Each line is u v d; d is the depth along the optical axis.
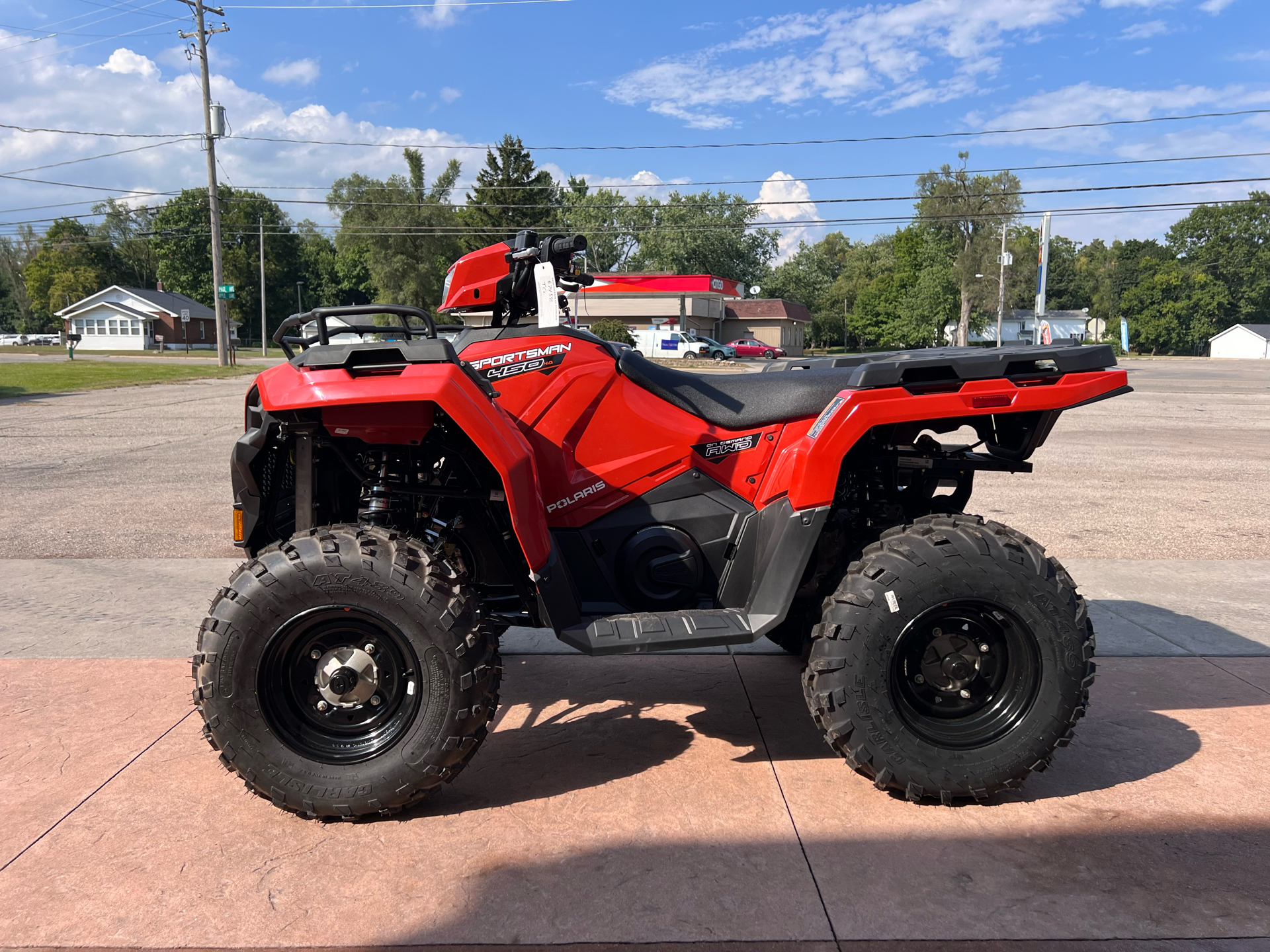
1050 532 6.55
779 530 2.71
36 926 2.04
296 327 2.96
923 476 3.13
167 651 3.98
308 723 2.53
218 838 2.43
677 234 66.31
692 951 1.95
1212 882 2.20
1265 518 7.06
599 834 2.44
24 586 5.04
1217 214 90.25
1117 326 87.00
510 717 3.31
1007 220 64.56
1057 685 2.52
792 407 2.98
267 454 2.98
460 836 2.44
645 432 2.97
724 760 2.92
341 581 2.39
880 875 2.23
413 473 2.84
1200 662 3.82
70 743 3.03
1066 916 2.07
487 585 3.00
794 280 85.00
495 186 57.72
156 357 45.22
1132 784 2.73
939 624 2.59
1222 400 20.58
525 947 1.97
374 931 2.03
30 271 84.31
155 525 6.74
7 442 11.88
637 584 2.94
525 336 2.97
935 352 3.14
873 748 2.52
